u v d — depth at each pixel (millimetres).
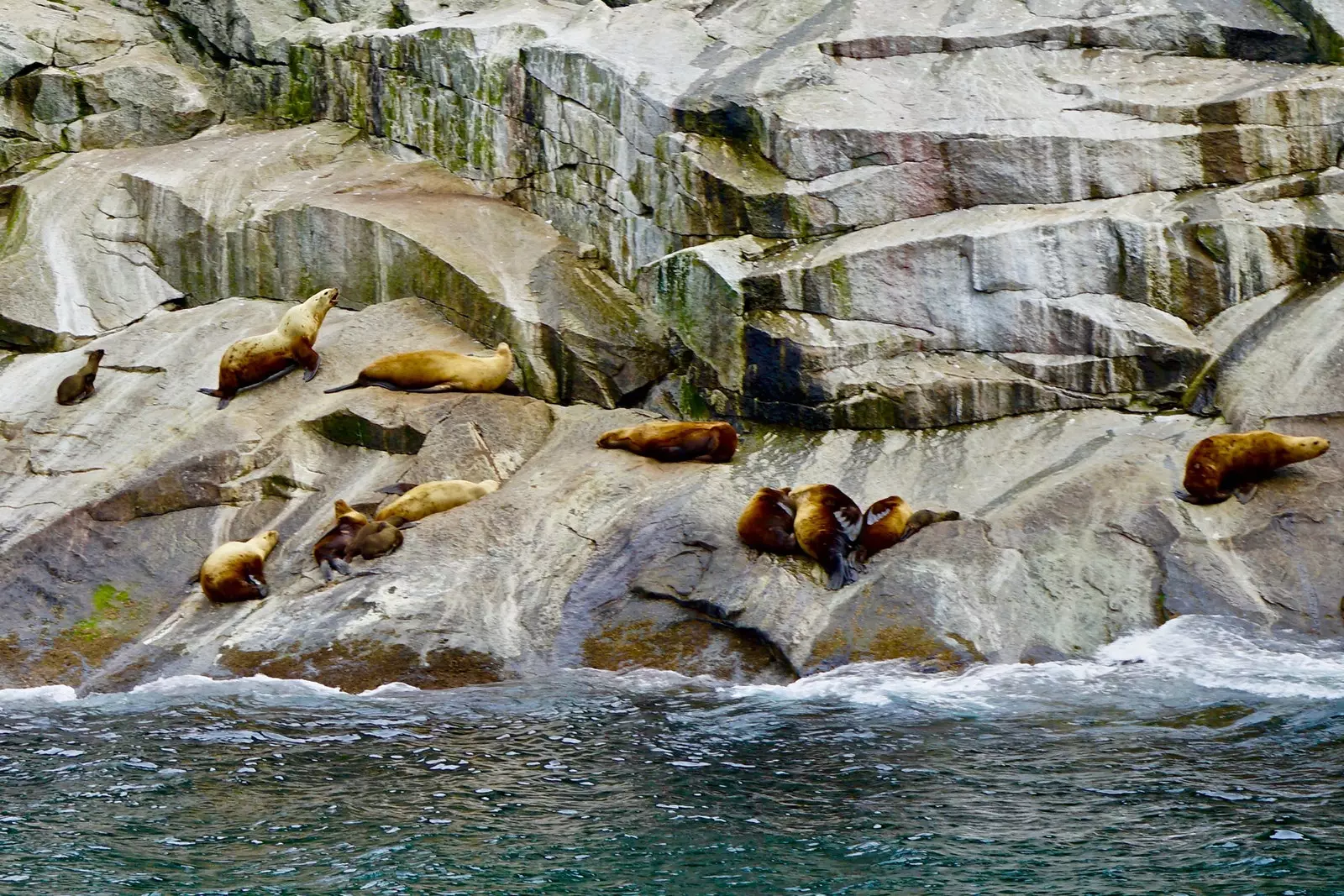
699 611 20781
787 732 17438
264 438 25625
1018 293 25062
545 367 27359
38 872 13844
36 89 35094
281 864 14031
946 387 24703
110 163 33938
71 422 26750
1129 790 15266
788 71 28562
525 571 21969
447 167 33188
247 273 31016
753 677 19641
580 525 22766
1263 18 28391
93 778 16469
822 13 31125
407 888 13477
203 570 22391
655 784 15953
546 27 32375
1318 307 24312
